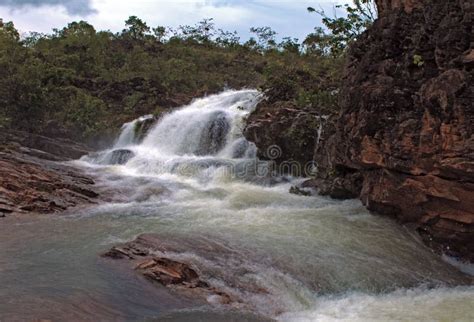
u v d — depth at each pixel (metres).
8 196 14.48
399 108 12.44
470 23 10.98
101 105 32.56
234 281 9.36
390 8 14.41
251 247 10.90
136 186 17.77
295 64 31.56
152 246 10.27
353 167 14.60
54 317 6.88
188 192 17.08
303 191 16.58
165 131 26.80
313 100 20.05
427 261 11.55
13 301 7.29
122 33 52.62
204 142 24.72
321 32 35.53
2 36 34.31
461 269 11.60
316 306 9.17
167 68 40.34
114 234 11.59
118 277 8.67
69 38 43.44
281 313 8.67
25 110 28.73
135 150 25.16
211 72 44.06
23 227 12.14
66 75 34.91
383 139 12.57
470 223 11.24
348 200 15.29
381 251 11.52
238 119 24.02
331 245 11.48
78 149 26.31
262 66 44.41
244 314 8.20
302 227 12.49
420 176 11.80
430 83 11.36
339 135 14.66
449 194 11.24
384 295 9.82
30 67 28.98
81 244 10.66
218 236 11.44
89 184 17.69
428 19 12.13
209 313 7.96
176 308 7.97
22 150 22.81
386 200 12.87
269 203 15.14
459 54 11.02
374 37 13.88
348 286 10.01
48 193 15.48
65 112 30.70
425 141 11.34
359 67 13.88
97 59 41.69
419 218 12.41
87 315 7.13
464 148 10.45
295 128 19.34
